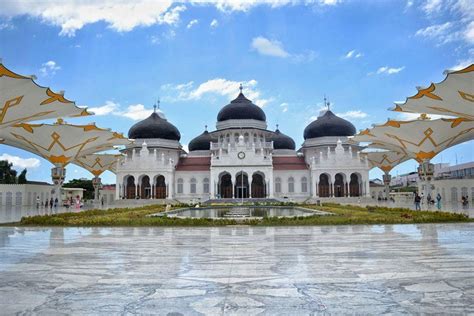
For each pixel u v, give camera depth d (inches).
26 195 2315.5
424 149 1957.4
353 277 352.2
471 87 963.3
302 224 909.2
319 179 2709.2
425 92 1064.2
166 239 649.0
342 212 1264.8
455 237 653.3
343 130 2876.5
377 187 3235.7
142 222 921.5
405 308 261.0
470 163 3348.9
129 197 2785.4
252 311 256.1
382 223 927.7
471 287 316.2
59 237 690.2
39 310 263.4
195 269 392.5
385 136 1987.0
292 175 2719.0
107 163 2817.4
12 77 940.6
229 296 291.7
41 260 451.2
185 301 280.1
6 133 1713.8
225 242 602.9
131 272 380.5
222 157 2630.4
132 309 263.0
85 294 301.3
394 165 2859.3
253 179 2790.4
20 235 727.7
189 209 1705.2
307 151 2928.2
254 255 474.3
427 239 627.2
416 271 377.4
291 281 337.7
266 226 885.2
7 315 254.1
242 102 2984.7
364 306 265.6
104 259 454.6
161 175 2640.3
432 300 279.7
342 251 503.2
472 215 1189.7
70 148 1974.7
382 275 359.9
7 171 3339.1
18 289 318.3
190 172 2733.8
